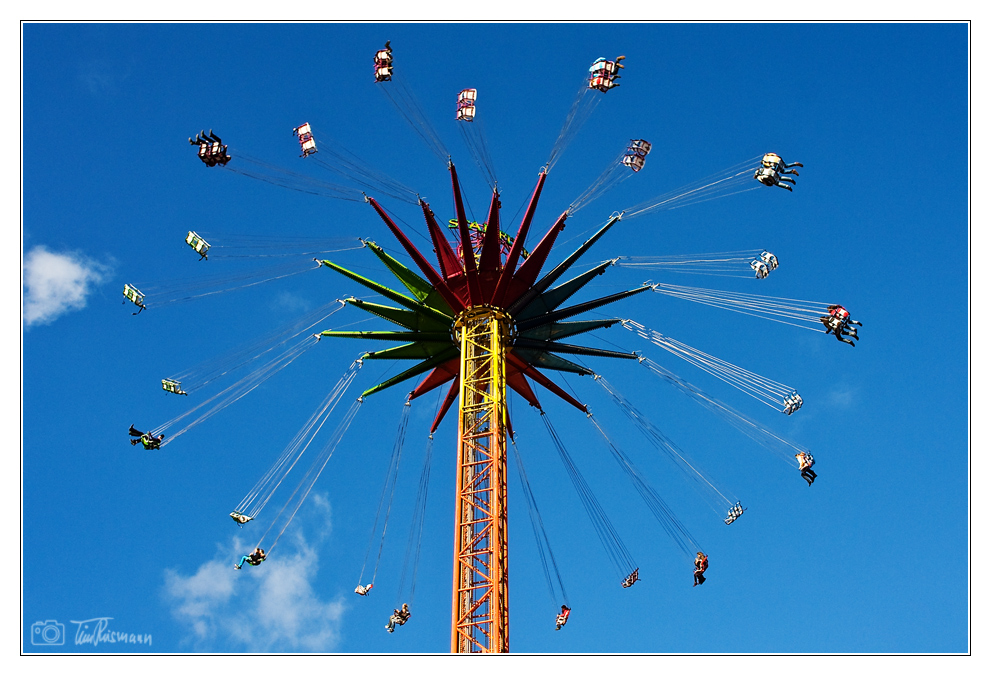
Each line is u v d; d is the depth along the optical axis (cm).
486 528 4531
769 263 5438
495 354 4825
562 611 5347
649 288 5209
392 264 5091
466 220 5006
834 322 5231
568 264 5053
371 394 5284
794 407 5366
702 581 5338
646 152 5266
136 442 5244
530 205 5006
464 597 4431
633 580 5416
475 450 4753
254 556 5119
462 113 5097
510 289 5022
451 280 5075
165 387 5366
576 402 5300
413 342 5153
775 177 5434
